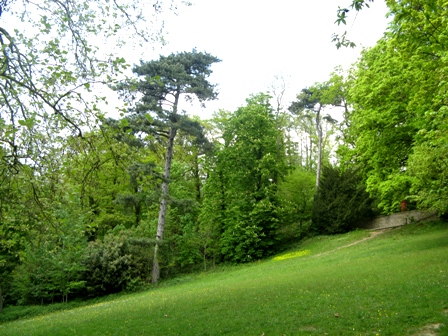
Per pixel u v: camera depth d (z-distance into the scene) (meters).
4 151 8.50
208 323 10.32
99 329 11.55
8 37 7.73
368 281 13.23
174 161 40.81
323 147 51.44
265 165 35.50
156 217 36.66
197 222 37.12
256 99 38.84
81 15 9.17
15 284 28.55
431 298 9.55
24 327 15.44
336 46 7.68
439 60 13.21
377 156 24.19
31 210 9.91
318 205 36.00
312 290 13.26
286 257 30.61
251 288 16.19
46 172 9.23
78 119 8.67
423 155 17.19
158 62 27.59
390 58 21.23
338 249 28.36
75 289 29.67
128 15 9.43
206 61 29.39
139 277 30.20
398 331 7.64
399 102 21.45
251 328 9.20
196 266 35.41
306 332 8.34
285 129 47.56
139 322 11.76
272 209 34.47
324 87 38.34
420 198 18.39
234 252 35.00
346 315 9.24
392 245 23.20
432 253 17.14
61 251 27.02
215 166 37.72
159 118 27.22
